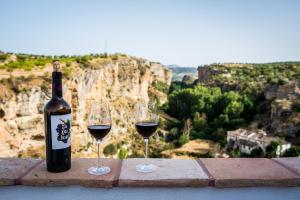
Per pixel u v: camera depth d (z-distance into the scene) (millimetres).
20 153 26703
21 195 1412
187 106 60188
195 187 1421
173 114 63219
